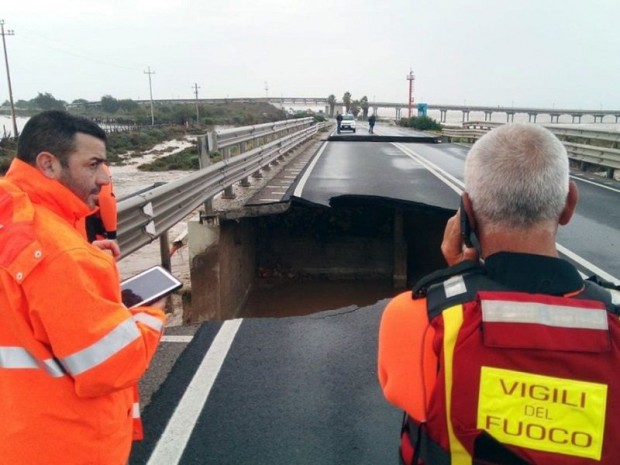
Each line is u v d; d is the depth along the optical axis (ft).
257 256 40.06
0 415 5.51
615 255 23.39
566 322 4.00
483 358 4.04
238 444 10.07
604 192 39.50
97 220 8.86
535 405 3.94
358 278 40.63
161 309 7.34
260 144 39.70
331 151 71.41
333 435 10.33
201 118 327.47
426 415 4.41
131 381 5.69
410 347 4.56
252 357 13.57
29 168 5.91
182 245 32.30
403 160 58.54
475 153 4.86
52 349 5.35
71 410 5.57
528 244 4.55
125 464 6.35
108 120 297.33
